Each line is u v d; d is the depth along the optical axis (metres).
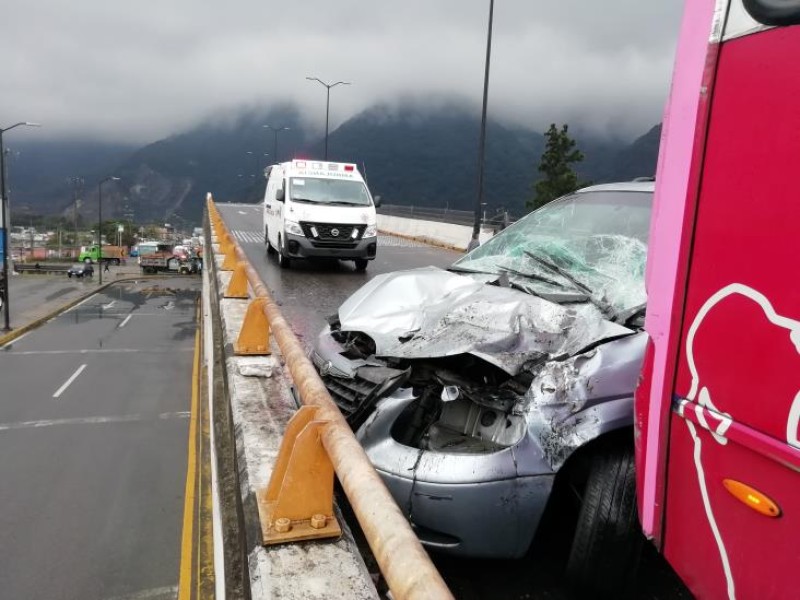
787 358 1.41
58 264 88.44
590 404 2.73
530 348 3.02
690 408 1.71
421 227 26.80
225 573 2.33
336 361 3.48
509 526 2.69
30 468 16.39
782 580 1.41
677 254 1.78
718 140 1.63
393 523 1.41
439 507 2.70
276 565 2.02
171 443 18.52
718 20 1.64
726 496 1.58
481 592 2.85
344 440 1.93
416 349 3.15
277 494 2.31
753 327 1.50
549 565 3.04
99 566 11.90
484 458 2.70
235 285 6.66
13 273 69.94
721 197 1.61
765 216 1.47
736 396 1.55
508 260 4.13
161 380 26.00
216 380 4.74
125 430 19.55
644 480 1.95
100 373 26.91
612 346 2.94
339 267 13.11
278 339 3.16
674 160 1.82
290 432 2.29
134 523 13.57
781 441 1.42
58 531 13.14
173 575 11.69
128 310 46.72
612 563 2.61
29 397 22.89
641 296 3.33
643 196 3.97
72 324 39.38
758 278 1.49
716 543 1.62
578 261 3.80
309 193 12.50
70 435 18.97
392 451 2.87
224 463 3.11
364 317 3.66
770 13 1.47
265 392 3.69
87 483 15.56
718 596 1.62
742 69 1.56
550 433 2.69
